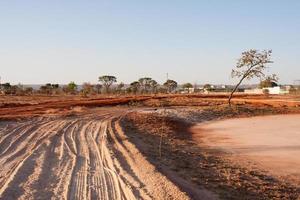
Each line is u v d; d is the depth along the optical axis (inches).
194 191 458.3
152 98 2378.2
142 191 462.3
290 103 2164.1
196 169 595.5
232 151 829.8
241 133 1151.0
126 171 561.0
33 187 480.1
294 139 1021.8
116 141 829.8
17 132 920.9
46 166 594.6
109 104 1934.1
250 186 515.2
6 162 612.1
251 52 1923.0
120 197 445.4
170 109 1718.8
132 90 4397.1
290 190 519.5
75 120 1198.9
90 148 746.2
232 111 1779.0
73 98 2719.0
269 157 764.0
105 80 4463.6
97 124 1116.5
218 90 5044.3
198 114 1616.6
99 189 476.4
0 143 778.8
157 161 629.6
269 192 494.3
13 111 1444.4
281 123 1430.9
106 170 573.6
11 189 468.4
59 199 436.8
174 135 1048.2
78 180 517.3
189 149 821.2
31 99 2544.3
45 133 916.6
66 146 762.2
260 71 1931.6
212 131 1210.6
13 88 4094.5
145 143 831.1
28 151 707.4
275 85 4813.0
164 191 453.7
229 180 537.0
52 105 1788.9
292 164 697.6
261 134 1125.7
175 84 4975.4
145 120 1290.6
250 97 2847.0
